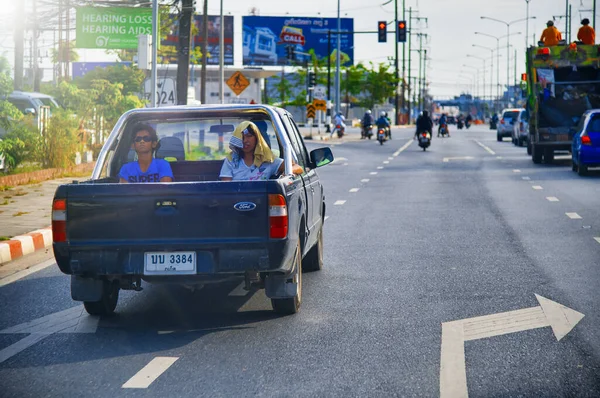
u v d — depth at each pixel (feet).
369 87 459.73
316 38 443.73
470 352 25.59
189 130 35.42
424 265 40.73
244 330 28.73
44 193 70.74
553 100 111.14
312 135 235.20
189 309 32.17
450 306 31.94
